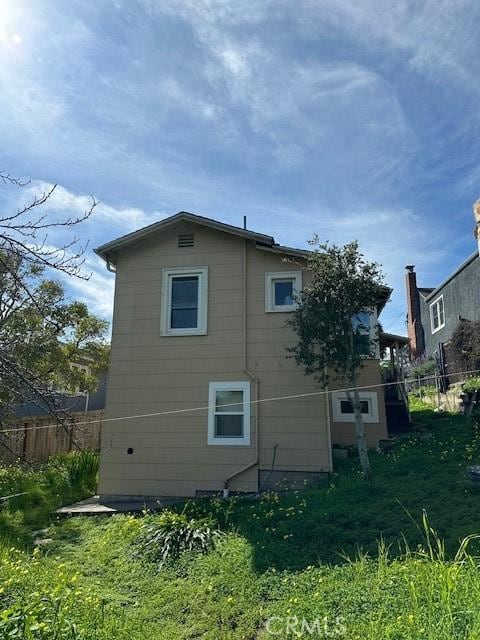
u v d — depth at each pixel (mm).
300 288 11117
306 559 5742
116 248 11898
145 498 10719
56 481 11555
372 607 4074
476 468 7660
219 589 5328
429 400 18234
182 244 11812
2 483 10836
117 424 11203
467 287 20406
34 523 8898
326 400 10539
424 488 7762
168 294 11664
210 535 7012
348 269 9773
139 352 11461
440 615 3564
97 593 5129
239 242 11570
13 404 5113
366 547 5738
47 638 3412
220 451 10703
